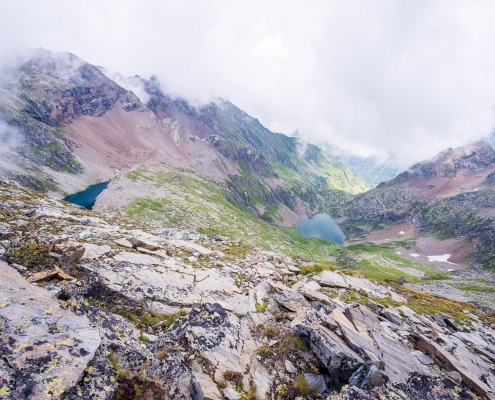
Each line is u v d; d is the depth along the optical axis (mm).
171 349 14445
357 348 17484
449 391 12375
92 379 9438
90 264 23109
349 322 22250
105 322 14062
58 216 42500
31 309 10922
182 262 33938
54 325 10641
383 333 22531
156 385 11586
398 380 15367
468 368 21781
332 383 15859
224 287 28875
